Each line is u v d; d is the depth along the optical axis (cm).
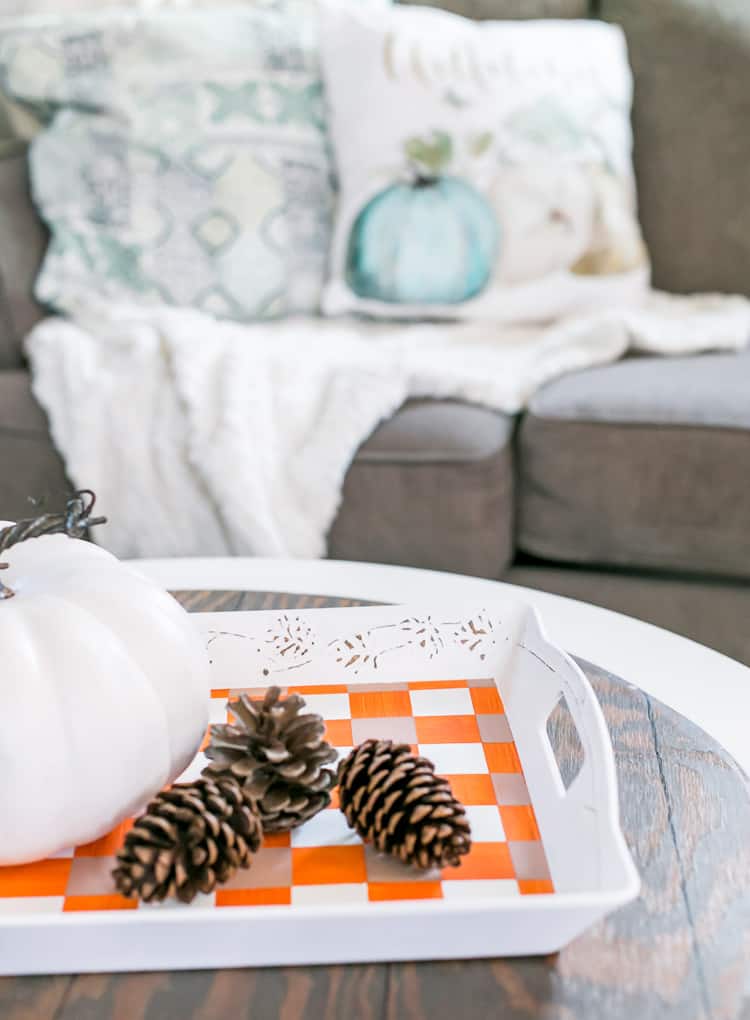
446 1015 52
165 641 65
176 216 169
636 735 73
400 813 59
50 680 59
